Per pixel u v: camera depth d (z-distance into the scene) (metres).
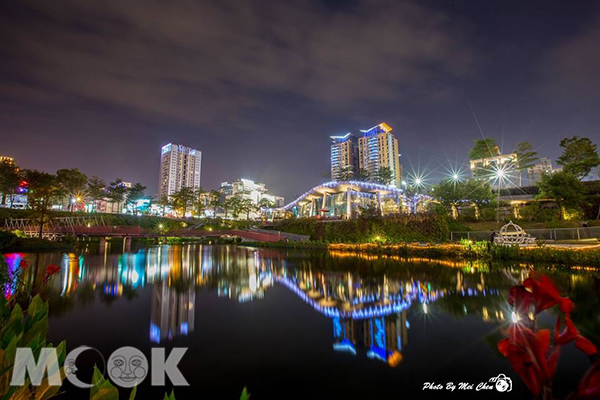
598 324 7.23
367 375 5.56
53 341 7.36
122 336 7.65
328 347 6.89
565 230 25.11
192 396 4.88
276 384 5.27
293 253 34.00
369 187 61.78
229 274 18.42
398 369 5.77
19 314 1.57
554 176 36.97
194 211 115.38
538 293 0.95
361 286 13.71
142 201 96.62
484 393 4.86
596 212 35.97
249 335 7.71
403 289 12.71
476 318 8.59
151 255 31.98
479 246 21.33
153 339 7.46
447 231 32.78
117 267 21.56
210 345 7.07
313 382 5.34
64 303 11.13
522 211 38.91
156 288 13.99
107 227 56.91
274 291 13.21
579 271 14.63
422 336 7.41
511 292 1.02
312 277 16.83
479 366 5.79
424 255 24.73
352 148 155.12
